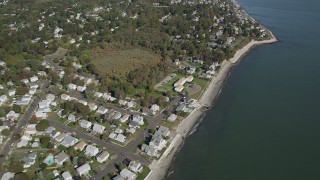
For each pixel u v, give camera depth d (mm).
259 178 161875
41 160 162250
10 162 160000
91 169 158250
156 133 182875
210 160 173500
